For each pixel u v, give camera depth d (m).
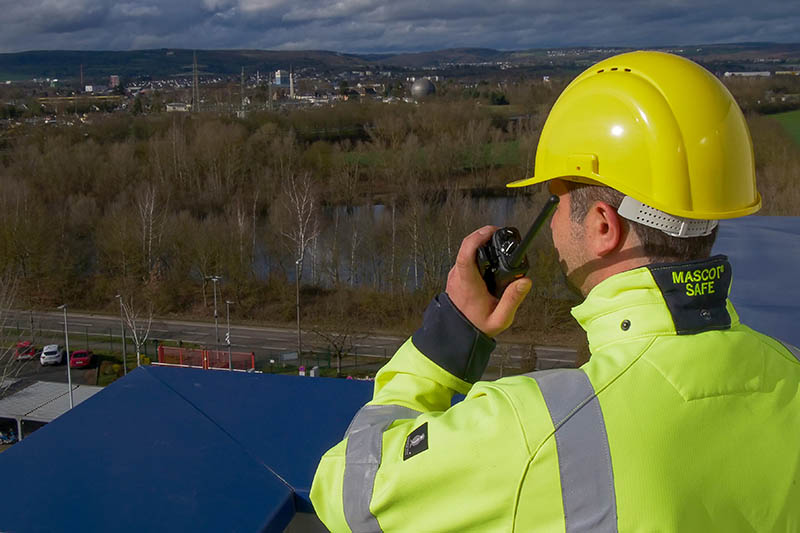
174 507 1.34
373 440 1.03
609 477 0.87
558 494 0.88
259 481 1.43
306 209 37.34
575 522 0.87
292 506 1.40
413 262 33.06
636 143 1.04
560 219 1.13
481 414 0.94
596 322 1.01
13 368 27.28
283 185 43.88
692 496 0.87
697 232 1.04
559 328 27.41
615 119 1.06
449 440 0.93
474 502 0.91
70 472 1.45
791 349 1.10
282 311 32.84
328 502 1.05
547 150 1.14
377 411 1.12
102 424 1.65
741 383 0.94
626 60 1.13
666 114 1.04
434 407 1.15
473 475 0.91
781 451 0.93
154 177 47.56
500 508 0.90
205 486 1.41
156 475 1.43
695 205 1.03
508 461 0.90
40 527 1.28
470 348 1.15
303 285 34.69
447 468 0.92
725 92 1.09
